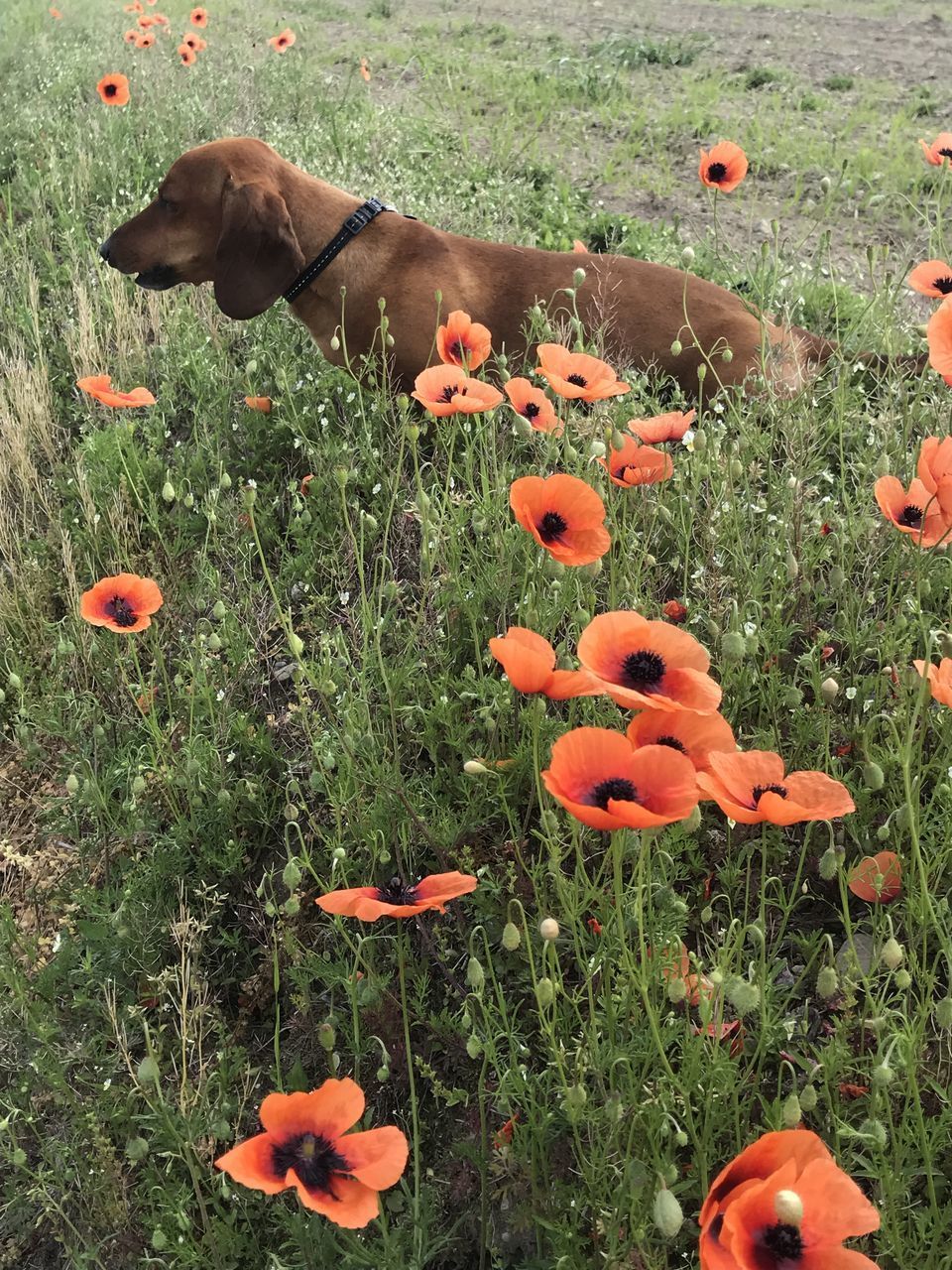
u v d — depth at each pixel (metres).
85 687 0.95
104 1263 0.62
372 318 1.14
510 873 0.64
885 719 0.71
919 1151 0.52
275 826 0.80
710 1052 0.51
